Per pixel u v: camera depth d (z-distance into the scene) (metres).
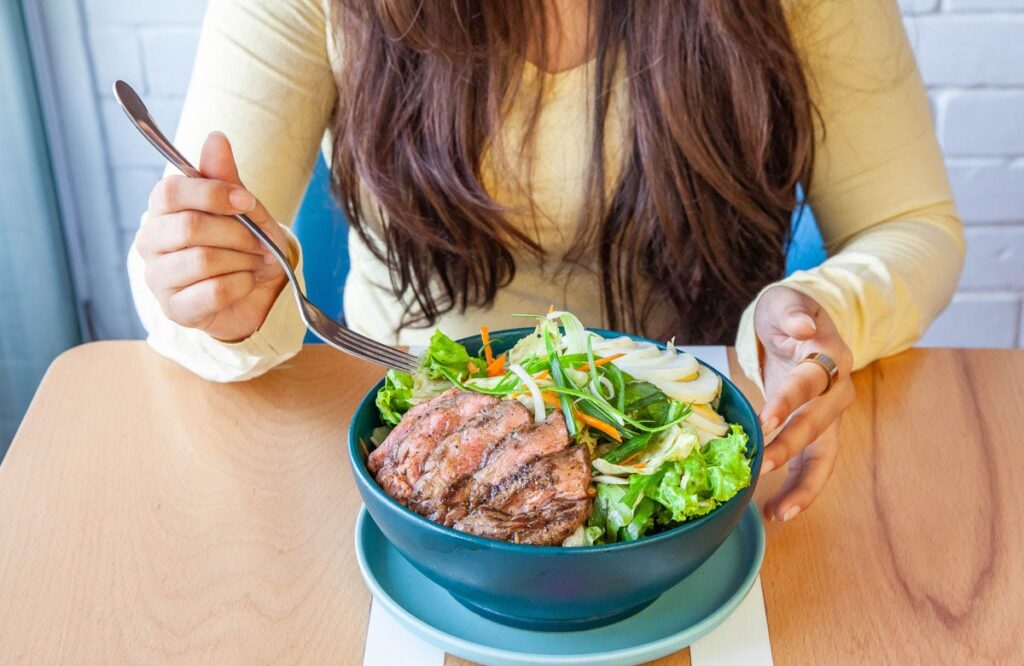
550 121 1.25
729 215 1.24
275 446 0.94
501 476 0.67
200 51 1.27
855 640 0.71
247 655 0.69
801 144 1.25
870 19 1.33
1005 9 1.92
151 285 0.92
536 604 0.65
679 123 1.16
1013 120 2.02
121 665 0.68
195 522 0.83
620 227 1.26
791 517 0.81
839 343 0.93
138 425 0.96
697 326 1.33
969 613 0.73
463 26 1.12
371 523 0.80
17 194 1.90
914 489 0.87
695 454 0.67
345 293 1.51
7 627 0.71
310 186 1.41
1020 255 2.15
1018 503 0.85
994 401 1.00
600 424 0.71
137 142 2.07
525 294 1.35
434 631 0.68
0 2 1.81
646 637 0.70
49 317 2.04
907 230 1.24
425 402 0.76
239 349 0.99
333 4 1.16
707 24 1.13
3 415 1.98
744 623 0.73
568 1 1.21
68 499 0.85
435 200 1.19
